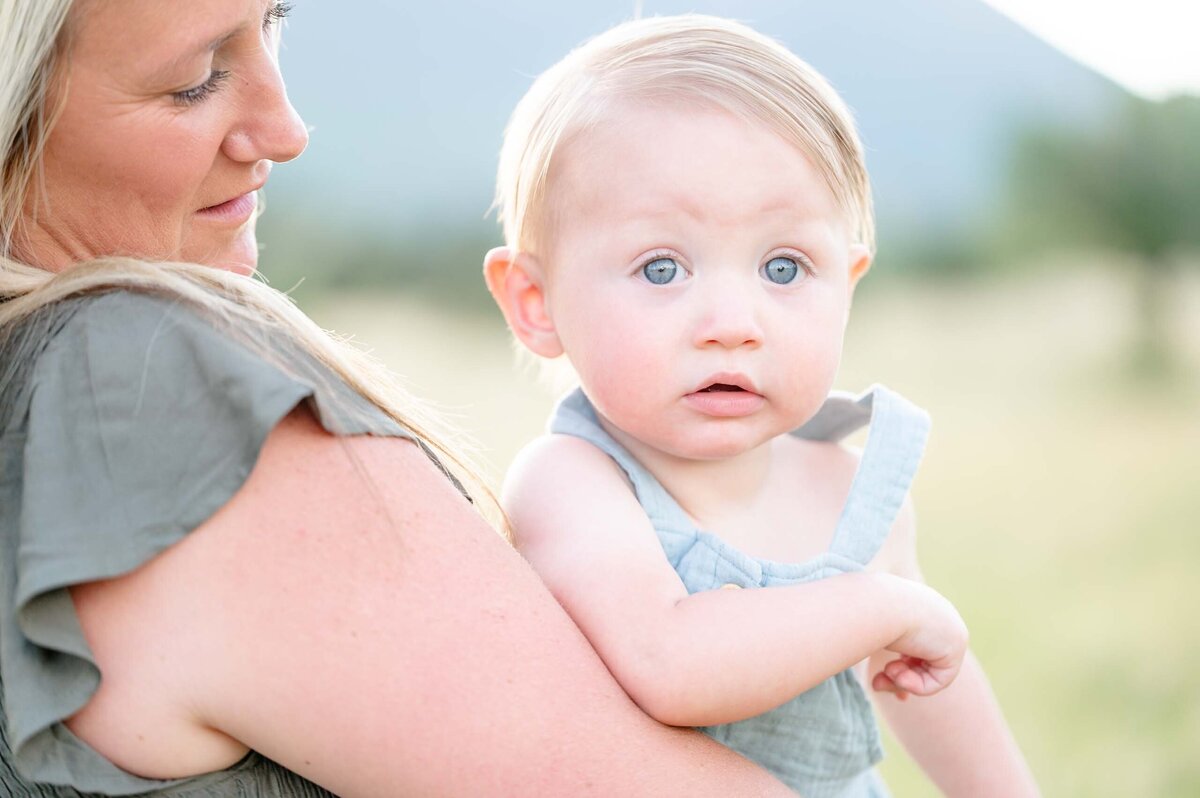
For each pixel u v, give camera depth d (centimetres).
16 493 113
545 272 160
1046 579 585
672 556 147
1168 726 429
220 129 131
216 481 110
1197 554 623
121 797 111
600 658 130
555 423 161
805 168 149
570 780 117
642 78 152
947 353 1238
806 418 150
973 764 174
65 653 109
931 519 699
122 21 119
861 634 138
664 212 146
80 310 118
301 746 113
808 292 149
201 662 111
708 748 129
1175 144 2183
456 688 114
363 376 131
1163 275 1927
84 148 124
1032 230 2061
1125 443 899
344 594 113
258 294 128
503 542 127
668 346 144
